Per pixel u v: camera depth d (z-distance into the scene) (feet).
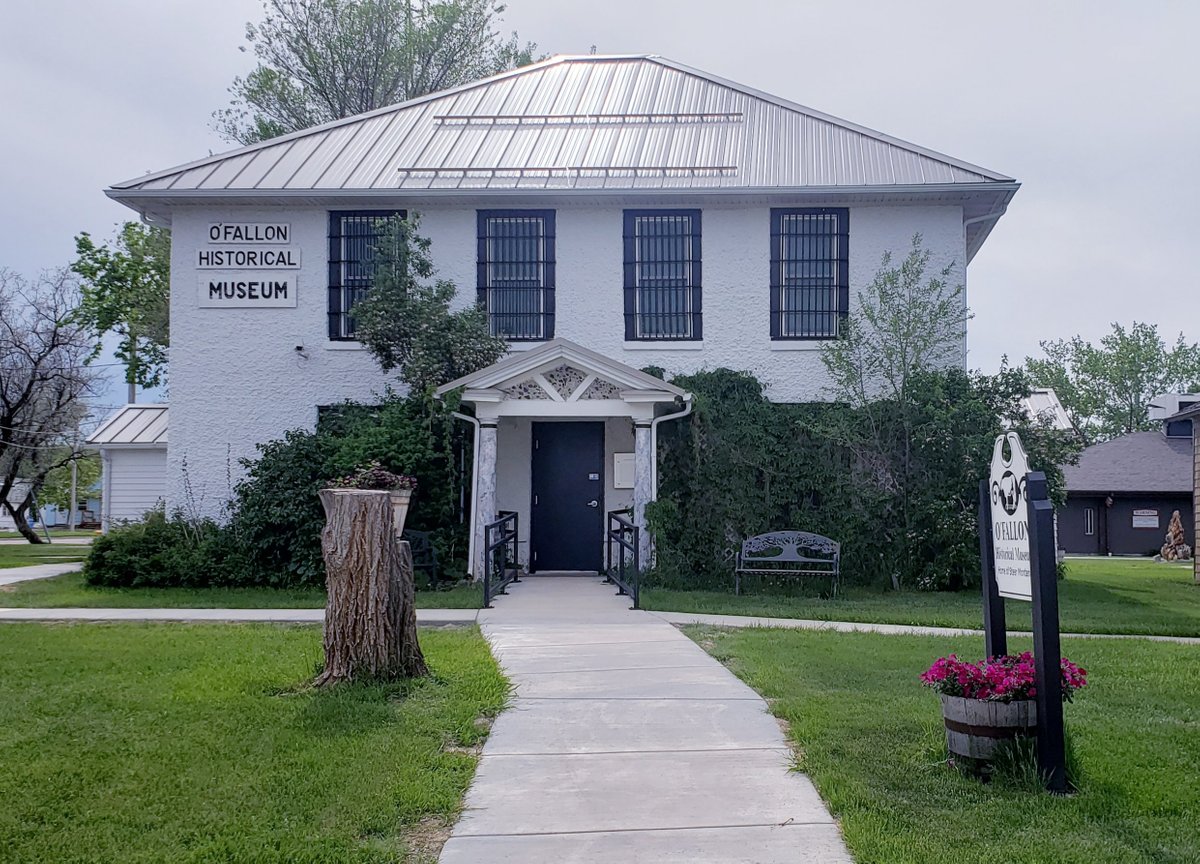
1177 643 35.22
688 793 18.26
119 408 95.30
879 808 17.03
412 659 26.61
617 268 56.65
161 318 99.40
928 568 51.24
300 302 57.06
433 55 104.06
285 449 51.67
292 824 16.24
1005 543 20.44
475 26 104.58
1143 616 44.37
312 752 19.88
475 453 50.03
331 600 26.22
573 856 15.35
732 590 50.01
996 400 52.95
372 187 55.83
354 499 26.23
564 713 23.70
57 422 106.01
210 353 57.00
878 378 54.75
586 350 48.78
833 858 15.30
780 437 54.19
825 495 53.21
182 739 20.81
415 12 102.58
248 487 52.03
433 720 22.34
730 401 54.34
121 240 106.83
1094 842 15.57
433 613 39.40
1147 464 131.54
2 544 116.37
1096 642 35.09
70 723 22.08
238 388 56.90
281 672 27.17
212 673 27.25
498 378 48.93
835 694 25.05
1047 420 53.31
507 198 55.62
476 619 37.93
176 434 56.75
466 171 57.31
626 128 62.95
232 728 21.62
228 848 15.17
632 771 19.53
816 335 56.18
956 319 53.16
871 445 52.70
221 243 57.21
